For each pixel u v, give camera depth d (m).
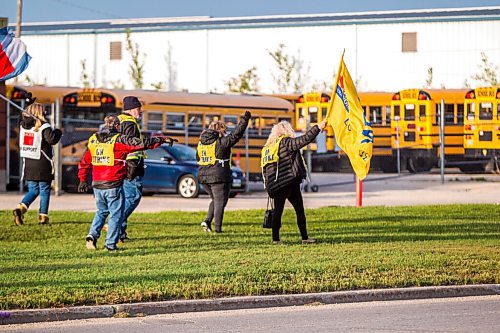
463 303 11.38
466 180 38.94
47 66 65.56
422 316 10.59
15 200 26.91
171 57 64.38
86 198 28.19
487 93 42.47
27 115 18.75
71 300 10.76
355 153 20.36
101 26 66.69
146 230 18.38
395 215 21.75
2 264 13.43
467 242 16.12
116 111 33.28
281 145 15.74
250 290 11.42
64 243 16.12
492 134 42.38
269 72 63.16
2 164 30.58
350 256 14.18
